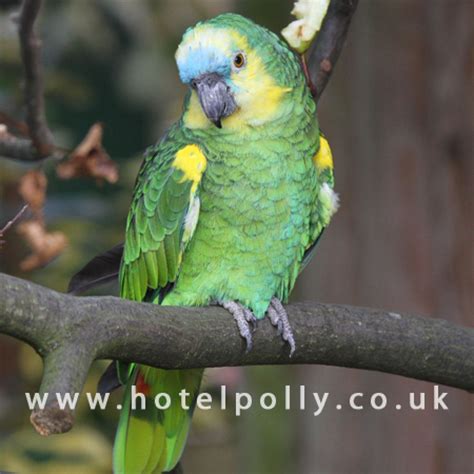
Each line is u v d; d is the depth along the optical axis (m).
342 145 11.81
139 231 8.12
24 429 11.32
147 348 6.14
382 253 11.57
